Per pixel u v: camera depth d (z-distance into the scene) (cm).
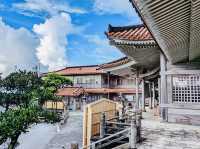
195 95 1259
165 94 1305
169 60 1204
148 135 1001
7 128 748
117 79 5378
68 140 1973
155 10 485
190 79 1272
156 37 713
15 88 931
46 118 942
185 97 1276
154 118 1488
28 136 2147
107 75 5288
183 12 519
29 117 819
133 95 4872
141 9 474
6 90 924
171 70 1293
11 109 827
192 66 1267
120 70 1672
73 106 4550
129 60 1512
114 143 1055
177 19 562
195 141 906
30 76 962
